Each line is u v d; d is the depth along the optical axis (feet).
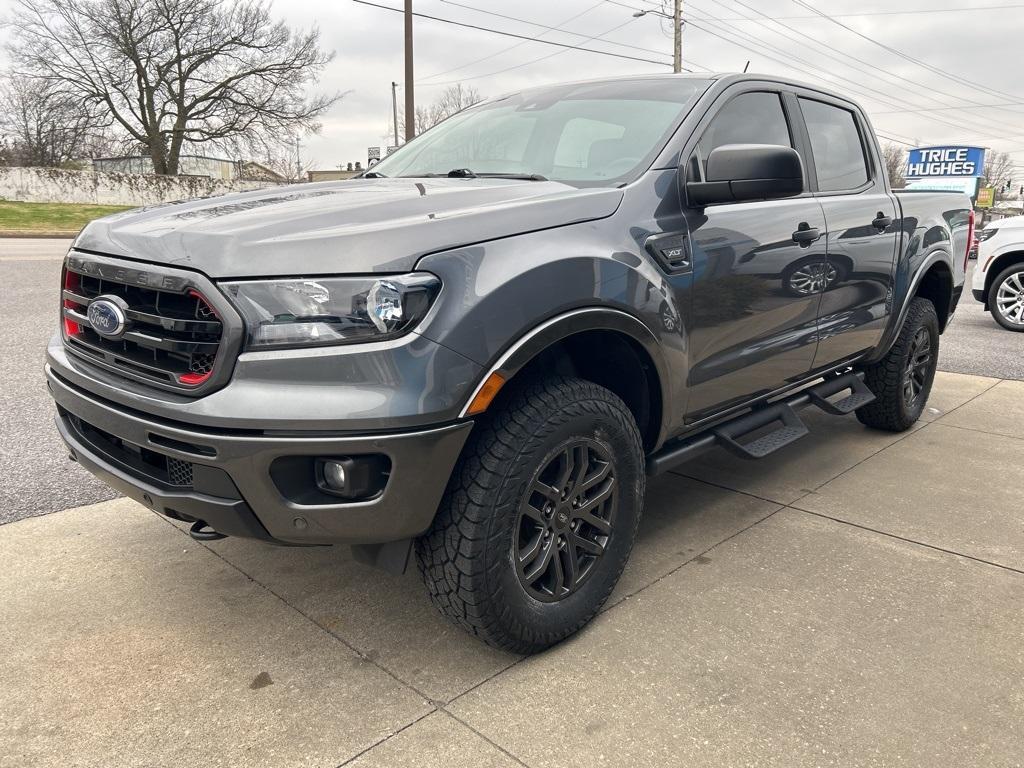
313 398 6.22
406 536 6.78
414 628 8.29
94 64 104.68
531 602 7.55
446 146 11.22
